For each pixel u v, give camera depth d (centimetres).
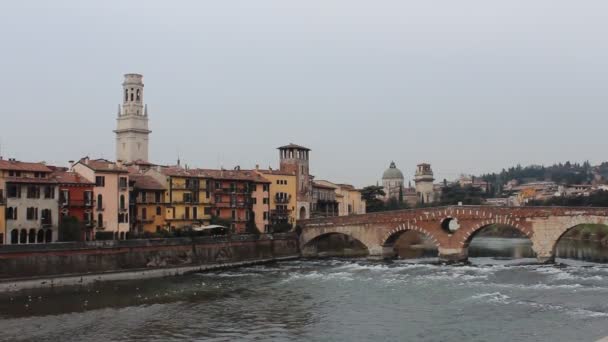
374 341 6378
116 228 13225
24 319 7662
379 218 14825
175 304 8675
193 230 14100
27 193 11444
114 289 10012
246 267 13512
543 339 6166
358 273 11919
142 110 19662
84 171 13050
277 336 6731
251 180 16600
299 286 10300
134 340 6631
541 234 12775
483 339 6291
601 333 6294
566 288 9094
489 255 15612
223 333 6912
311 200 19212
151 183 14650
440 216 13975
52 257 10338
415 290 9544
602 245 18488
